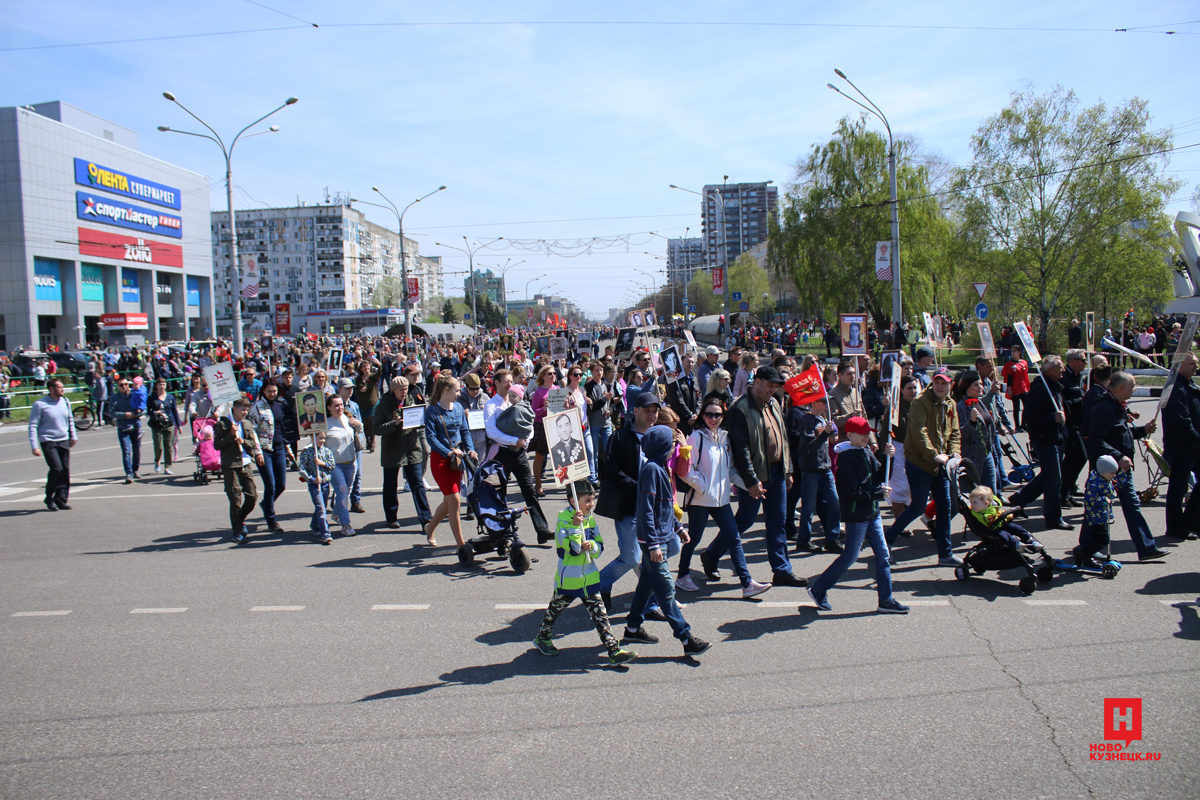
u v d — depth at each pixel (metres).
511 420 8.33
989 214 33.00
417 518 10.25
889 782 3.68
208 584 7.37
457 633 5.92
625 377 14.39
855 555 6.05
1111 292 31.50
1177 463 7.59
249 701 4.77
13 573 7.91
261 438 9.69
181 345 46.06
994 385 9.83
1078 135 31.23
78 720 4.55
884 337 28.61
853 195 39.66
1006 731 4.15
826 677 4.91
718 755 3.97
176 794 3.73
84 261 64.00
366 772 3.89
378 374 14.30
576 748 4.08
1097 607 5.99
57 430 11.35
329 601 6.77
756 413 6.75
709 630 5.85
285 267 140.38
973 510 6.63
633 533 5.64
